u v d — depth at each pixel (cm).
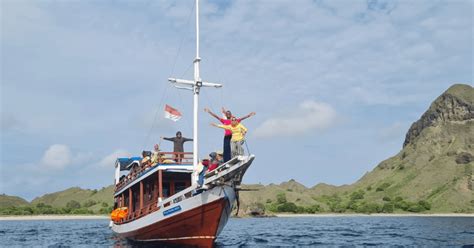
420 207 19388
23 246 3628
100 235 5050
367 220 11338
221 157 2636
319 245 3334
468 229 5816
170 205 2811
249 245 3334
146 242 3136
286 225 7819
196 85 2902
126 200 4253
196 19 2959
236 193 2642
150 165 3161
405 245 3297
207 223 2634
